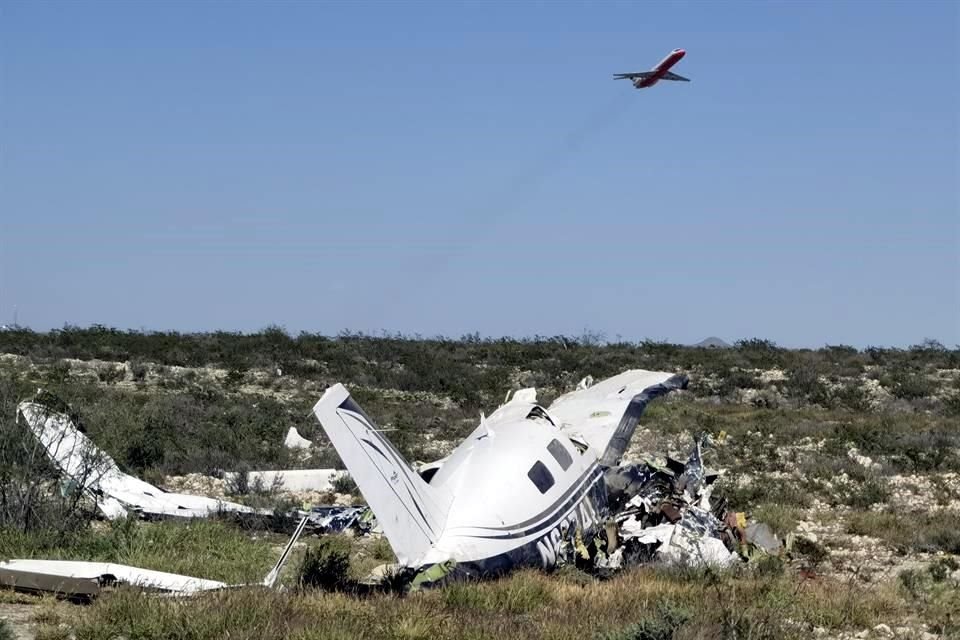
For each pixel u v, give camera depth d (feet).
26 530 125.29
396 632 88.17
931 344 482.28
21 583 102.68
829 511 177.47
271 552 131.54
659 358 434.71
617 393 156.97
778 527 161.89
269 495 174.81
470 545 110.63
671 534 131.23
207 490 183.01
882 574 138.21
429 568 106.73
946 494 194.39
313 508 156.25
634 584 113.91
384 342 472.44
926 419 311.06
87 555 120.47
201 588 100.07
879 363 433.48
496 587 105.09
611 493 141.49
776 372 404.98
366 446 105.60
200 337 463.42
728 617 94.43
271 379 356.79
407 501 108.06
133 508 144.15
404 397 344.08
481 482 117.39
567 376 396.57
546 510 120.06
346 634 85.51
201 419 252.83
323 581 111.04
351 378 374.22
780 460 228.84
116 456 192.03
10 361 353.51
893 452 244.22
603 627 92.07
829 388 374.22
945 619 107.14
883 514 172.14
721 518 145.48
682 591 109.81
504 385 371.97
